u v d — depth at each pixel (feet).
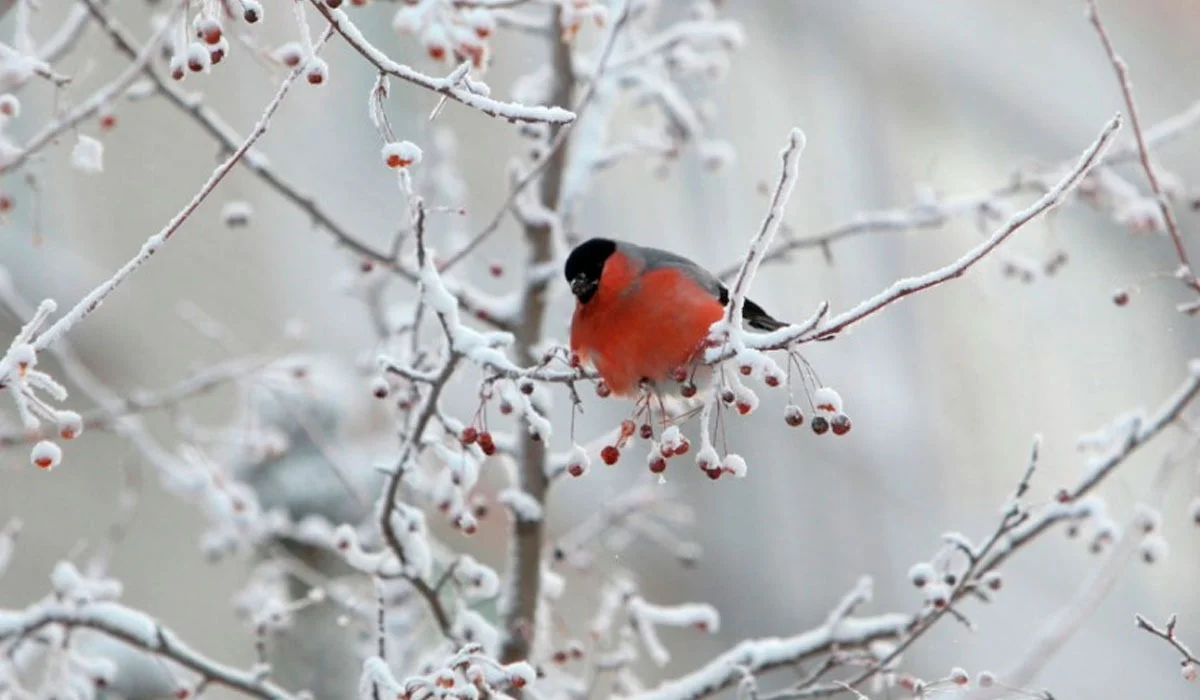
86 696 25.85
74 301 48.42
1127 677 54.29
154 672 29.35
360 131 52.19
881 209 59.21
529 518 27.22
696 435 45.19
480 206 52.70
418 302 24.03
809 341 16.79
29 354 16.31
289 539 32.45
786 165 16.17
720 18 57.57
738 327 16.89
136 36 47.21
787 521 59.26
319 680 32.35
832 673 30.76
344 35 15.76
